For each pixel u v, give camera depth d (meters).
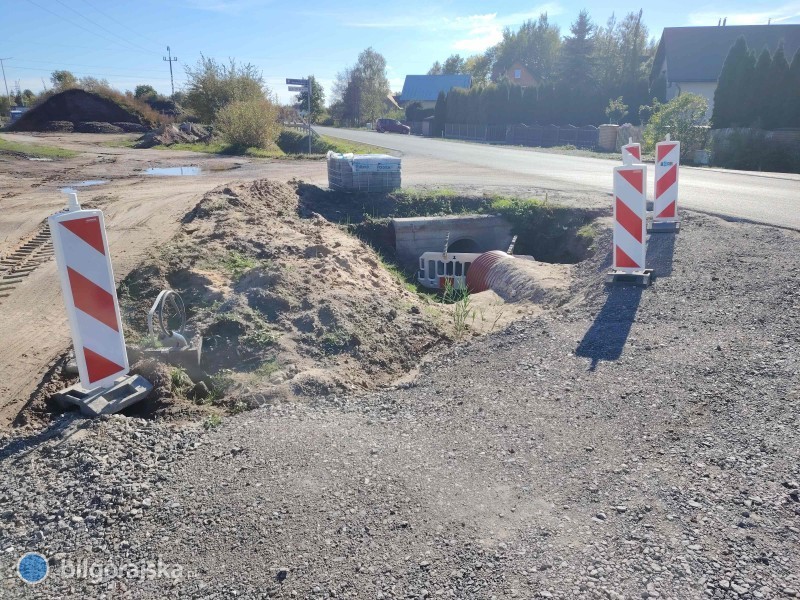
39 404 5.31
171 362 5.89
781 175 18.34
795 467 3.69
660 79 45.19
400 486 3.67
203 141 37.38
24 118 50.62
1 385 5.64
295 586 2.89
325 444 4.24
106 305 4.89
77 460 4.05
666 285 7.53
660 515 3.33
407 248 13.81
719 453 3.92
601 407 4.68
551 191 15.45
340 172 15.46
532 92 48.72
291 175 19.83
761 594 2.74
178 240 9.84
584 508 3.43
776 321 6.04
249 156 29.25
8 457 4.21
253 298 7.26
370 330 7.02
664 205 10.03
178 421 5.00
